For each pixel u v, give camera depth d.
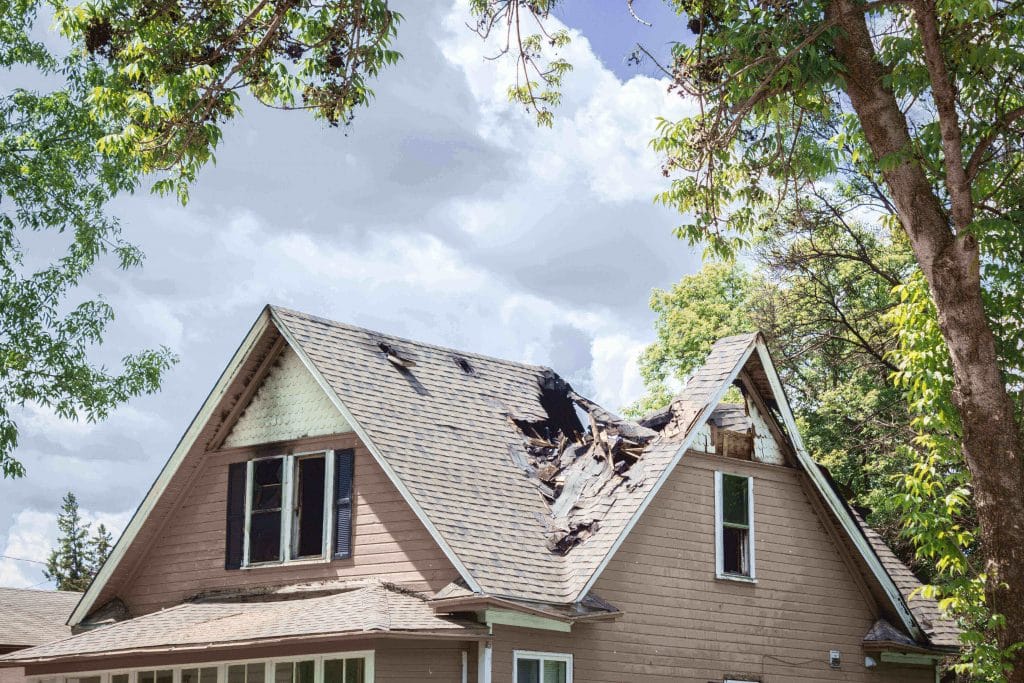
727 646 23.36
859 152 19.34
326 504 22.25
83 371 31.92
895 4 18.39
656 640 22.20
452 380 25.05
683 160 19.28
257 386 23.81
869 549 25.67
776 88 18.16
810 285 37.59
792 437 25.38
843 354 37.59
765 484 25.03
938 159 18.75
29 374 31.56
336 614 19.39
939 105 17.28
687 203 20.03
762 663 23.86
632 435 24.03
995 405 17.16
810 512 25.73
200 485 24.14
